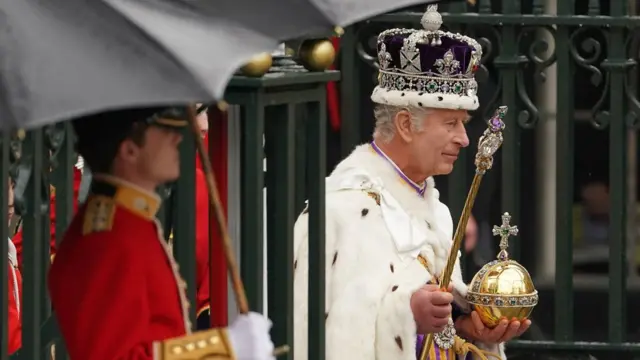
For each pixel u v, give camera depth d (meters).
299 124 13.77
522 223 28.66
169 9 8.88
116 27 8.55
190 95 8.34
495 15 17.25
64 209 11.82
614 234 17.50
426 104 13.54
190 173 11.10
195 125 9.62
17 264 13.96
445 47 13.52
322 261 11.80
